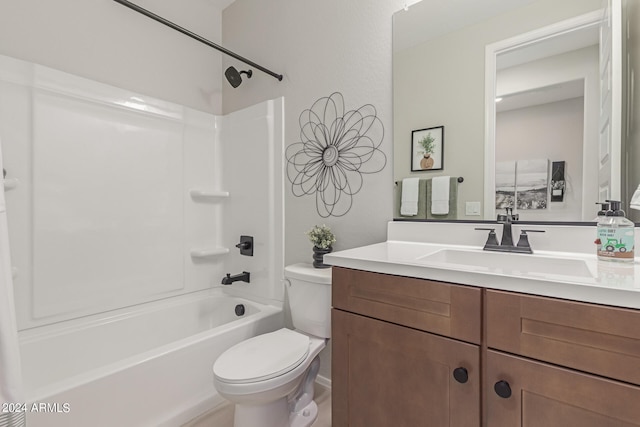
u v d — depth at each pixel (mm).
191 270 2156
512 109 1184
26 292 1489
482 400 799
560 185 1094
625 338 612
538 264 1014
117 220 1798
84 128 1670
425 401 888
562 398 681
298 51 1852
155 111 1967
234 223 2215
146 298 1926
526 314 724
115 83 1822
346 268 1062
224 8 2336
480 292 791
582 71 1056
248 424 1210
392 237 1461
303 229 1832
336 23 1683
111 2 1812
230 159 2242
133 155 1864
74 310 1638
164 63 2047
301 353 1303
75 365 1589
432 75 1366
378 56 1530
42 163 1531
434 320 865
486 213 1235
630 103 981
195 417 1462
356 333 1029
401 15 1457
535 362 713
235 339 1646
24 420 960
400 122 1453
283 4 1938
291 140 1885
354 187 1614
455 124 1307
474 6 1273
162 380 1351
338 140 1673
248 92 2148
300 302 1503
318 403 1593
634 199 872
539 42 1134
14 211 1457
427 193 1377
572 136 1071
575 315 664
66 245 1610
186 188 2129
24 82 1481
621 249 865
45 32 1576
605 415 634
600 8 1026
